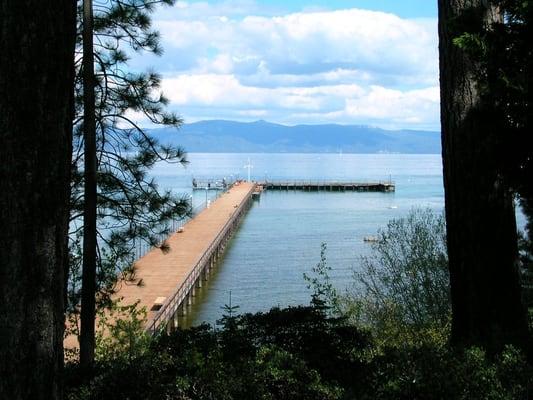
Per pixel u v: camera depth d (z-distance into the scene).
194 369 4.37
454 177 5.61
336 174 171.00
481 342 4.92
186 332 5.09
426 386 3.51
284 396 4.25
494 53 4.76
